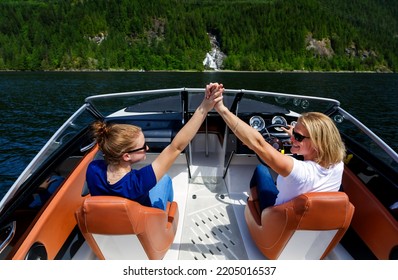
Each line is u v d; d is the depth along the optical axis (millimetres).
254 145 1529
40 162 2236
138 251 1708
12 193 1883
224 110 1574
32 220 1907
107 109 3512
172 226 2125
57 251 2055
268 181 2189
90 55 104125
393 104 27625
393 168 2170
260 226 2012
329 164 1562
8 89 37062
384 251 1956
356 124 2676
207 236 2492
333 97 32719
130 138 1521
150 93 3324
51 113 21109
